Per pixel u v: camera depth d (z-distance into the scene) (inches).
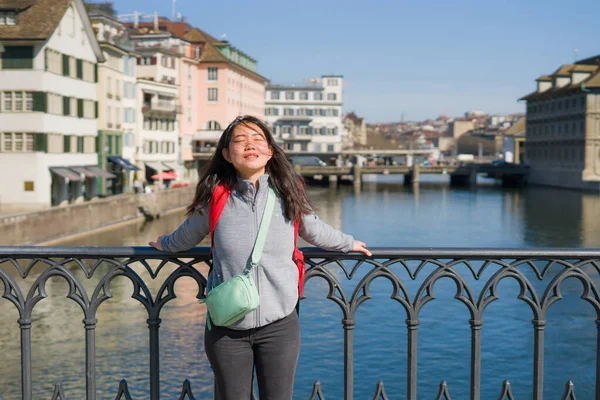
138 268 1275.8
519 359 748.6
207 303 142.9
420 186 4643.2
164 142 3230.8
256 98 4987.7
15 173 1846.7
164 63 3459.6
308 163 4995.1
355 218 2485.2
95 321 164.1
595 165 4050.2
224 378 147.6
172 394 644.1
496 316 914.1
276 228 145.7
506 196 3639.3
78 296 163.5
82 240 1742.1
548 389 677.9
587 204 3105.3
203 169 152.6
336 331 828.6
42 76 1829.5
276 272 145.3
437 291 1061.1
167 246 157.1
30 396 163.5
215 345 147.5
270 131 149.6
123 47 2632.9
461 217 2529.5
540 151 4712.1
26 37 1798.7
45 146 1855.3
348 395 163.6
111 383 666.2
